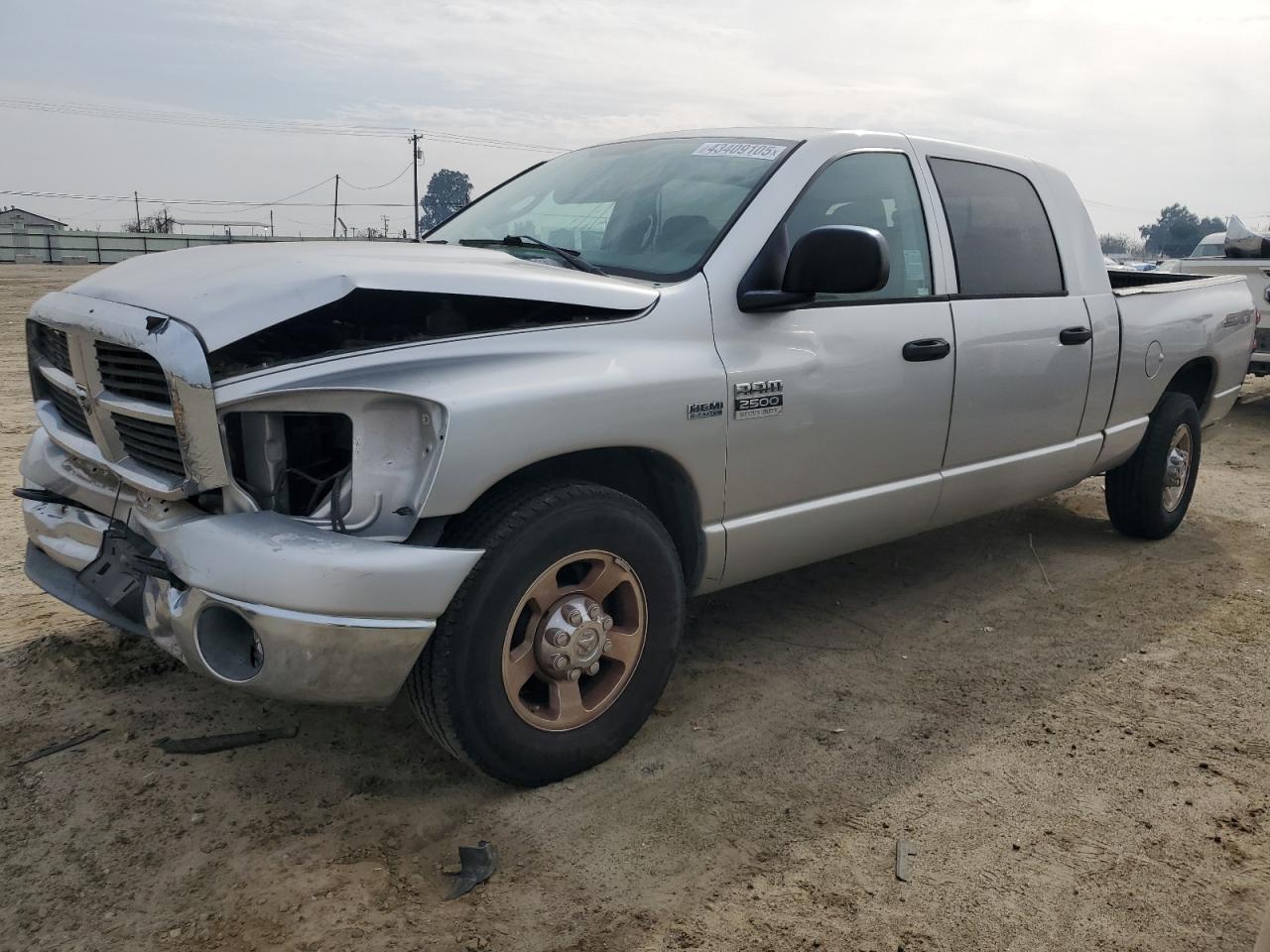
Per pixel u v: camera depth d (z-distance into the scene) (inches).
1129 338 191.9
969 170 167.6
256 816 109.3
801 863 104.3
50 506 127.8
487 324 109.8
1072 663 154.6
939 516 162.6
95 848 103.4
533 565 108.0
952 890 100.9
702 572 130.5
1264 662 156.2
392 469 101.5
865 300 144.1
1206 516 243.6
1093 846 108.5
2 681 135.9
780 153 142.1
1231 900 100.4
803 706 138.0
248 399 97.7
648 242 135.6
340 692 100.0
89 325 108.1
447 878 100.5
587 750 117.6
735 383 125.3
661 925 94.7
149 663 142.0
